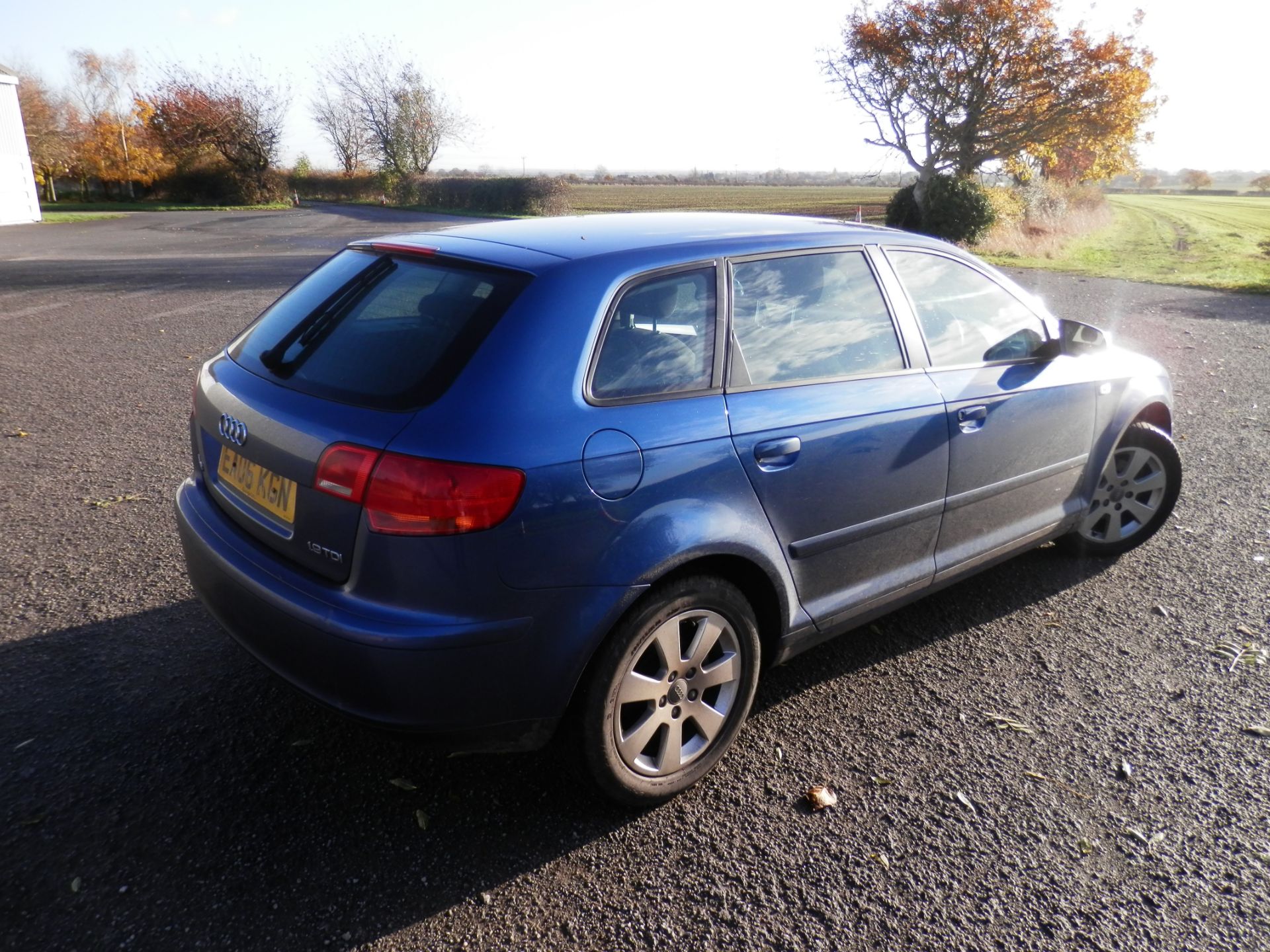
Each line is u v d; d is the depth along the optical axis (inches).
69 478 216.5
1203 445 269.0
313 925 93.8
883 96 1160.2
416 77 2110.0
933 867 104.4
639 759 110.3
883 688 140.7
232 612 109.0
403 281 114.7
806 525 119.4
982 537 149.6
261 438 105.7
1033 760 123.8
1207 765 123.6
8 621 150.2
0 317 438.0
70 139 2117.4
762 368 116.1
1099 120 1130.0
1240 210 2733.8
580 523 97.1
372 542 93.4
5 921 92.4
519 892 99.1
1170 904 99.9
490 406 94.7
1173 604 169.0
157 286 556.4
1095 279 729.0
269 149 2043.6
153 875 99.3
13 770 114.7
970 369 141.9
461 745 99.8
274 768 117.8
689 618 108.8
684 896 99.3
